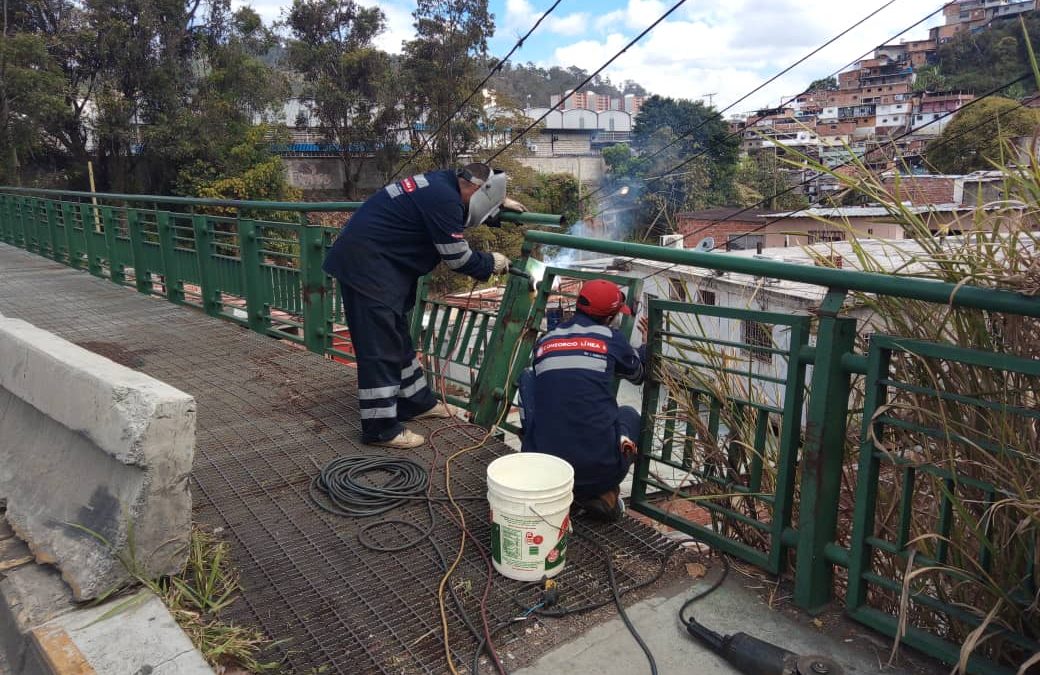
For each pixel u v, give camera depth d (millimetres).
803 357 2543
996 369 2072
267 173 33281
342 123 42906
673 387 3133
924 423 2320
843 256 2615
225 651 2318
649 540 3029
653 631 2469
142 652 2197
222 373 5422
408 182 3877
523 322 4195
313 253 5902
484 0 39719
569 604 2611
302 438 4156
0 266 11469
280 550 2984
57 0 31484
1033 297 1941
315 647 2387
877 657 2309
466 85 40062
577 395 3080
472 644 2402
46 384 2883
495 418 4273
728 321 3268
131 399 2457
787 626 2471
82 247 11188
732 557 2912
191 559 2781
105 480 2623
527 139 46500
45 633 2266
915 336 2365
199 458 3891
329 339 5977
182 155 32219
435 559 2910
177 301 8297
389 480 3609
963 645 2090
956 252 2240
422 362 4992
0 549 2779
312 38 42188
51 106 28234
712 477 3033
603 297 3246
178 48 32812
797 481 2863
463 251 3877
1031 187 2125
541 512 2658
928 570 2219
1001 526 2170
